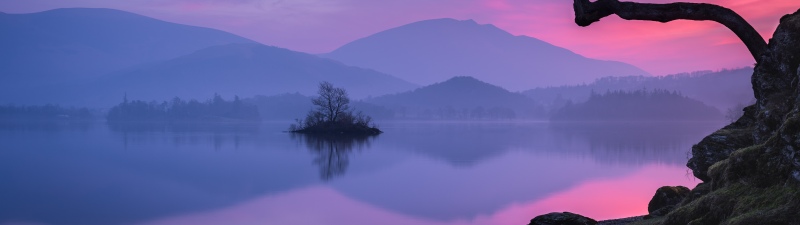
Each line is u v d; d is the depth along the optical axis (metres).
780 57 17.09
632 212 42.19
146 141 149.38
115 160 96.19
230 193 59.25
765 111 16.08
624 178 64.06
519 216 44.06
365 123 167.38
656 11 13.41
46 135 185.50
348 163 87.81
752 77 18.31
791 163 12.02
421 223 42.75
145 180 70.50
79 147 127.50
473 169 77.69
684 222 13.87
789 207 11.12
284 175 74.06
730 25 13.70
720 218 12.86
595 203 47.28
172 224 44.31
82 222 45.47
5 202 54.44
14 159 97.81
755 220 11.27
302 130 166.38
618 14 13.27
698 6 13.33
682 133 198.00
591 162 85.75
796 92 15.11
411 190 58.78
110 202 54.56
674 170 72.38
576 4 13.47
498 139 154.75
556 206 46.97
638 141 142.62
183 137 169.75
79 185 66.06
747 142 18.55
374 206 50.03
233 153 108.38
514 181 63.78
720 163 14.98
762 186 12.58
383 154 103.12
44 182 68.62
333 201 53.12
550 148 117.00
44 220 46.12
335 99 163.25
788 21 17.28
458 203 50.31
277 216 46.59
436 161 89.50
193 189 62.41
